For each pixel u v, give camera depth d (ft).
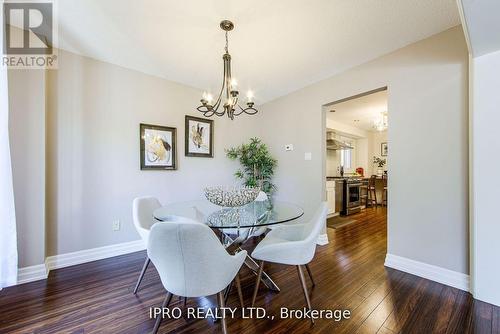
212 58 8.13
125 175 8.86
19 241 6.40
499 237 5.32
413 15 5.88
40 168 6.72
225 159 12.17
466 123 6.12
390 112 7.67
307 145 10.83
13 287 6.14
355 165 22.43
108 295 5.83
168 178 10.04
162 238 3.73
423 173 6.91
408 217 7.22
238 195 6.02
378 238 10.92
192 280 3.95
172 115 10.17
